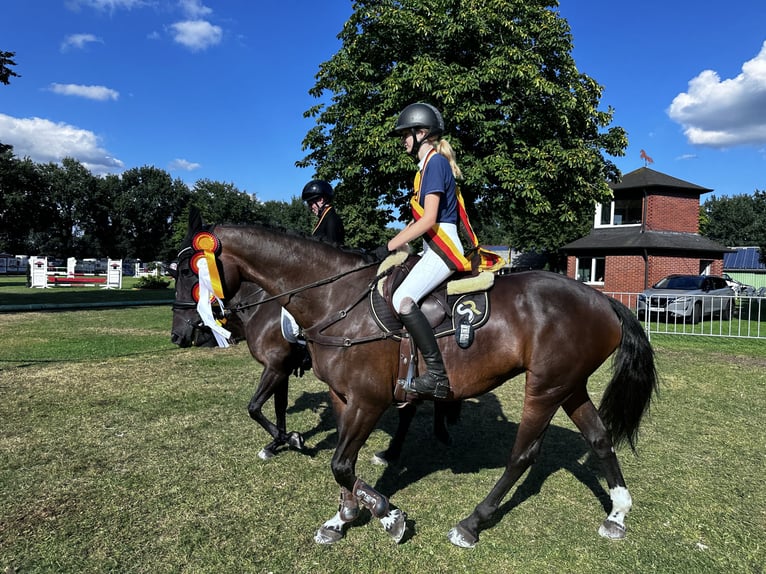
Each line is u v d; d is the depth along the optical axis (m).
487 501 2.68
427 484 3.43
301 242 2.78
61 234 57.19
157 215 60.72
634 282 18.80
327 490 3.30
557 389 2.63
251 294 3.73
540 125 11.24
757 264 33.22
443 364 2.49
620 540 2.74
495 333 2.57
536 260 38.00
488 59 11.09
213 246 2.72
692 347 9.23
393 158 11.17
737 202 54.56
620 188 19.92
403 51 12.04
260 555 2.57
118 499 3.12
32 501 3.08
